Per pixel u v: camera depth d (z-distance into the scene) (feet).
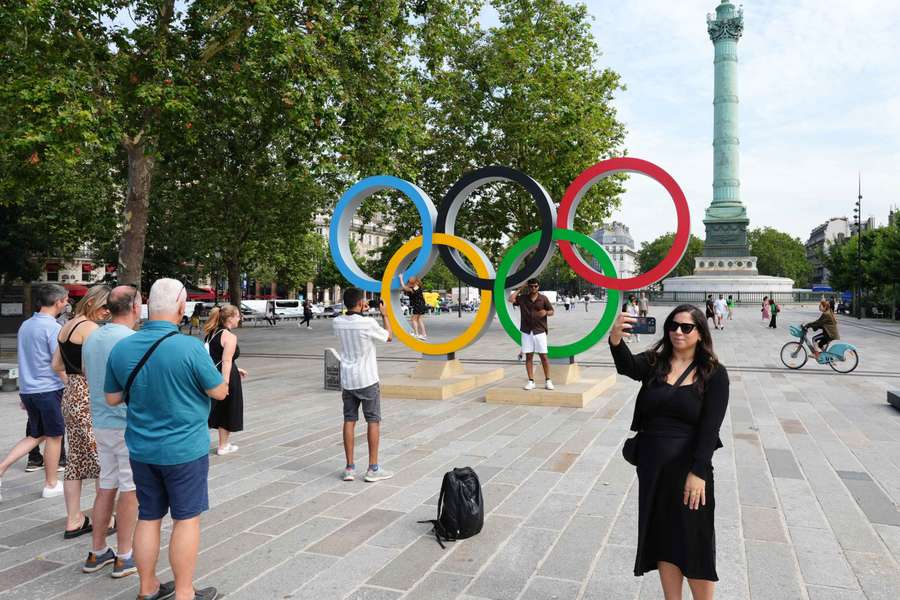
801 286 322.96
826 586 11.35
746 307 184.14
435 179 84.07
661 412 9.25
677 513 8.77
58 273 155.33
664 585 9.03
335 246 36.96
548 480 18.12
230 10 45.09
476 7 77.15
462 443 22.77
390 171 50.08
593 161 73.97
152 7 45.03
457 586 11.46
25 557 13.09
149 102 40.01
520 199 82.74
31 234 87.86
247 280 169.27
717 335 77.97
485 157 81.66
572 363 34.32
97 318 14.08
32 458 19.84
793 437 23.48
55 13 38.68
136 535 10.53
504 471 19.08
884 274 122.31
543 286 391.04
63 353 13.83
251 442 23.21
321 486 17.71
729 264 202.39
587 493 16.90
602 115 74.28
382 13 47.91
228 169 75.00
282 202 84.84
